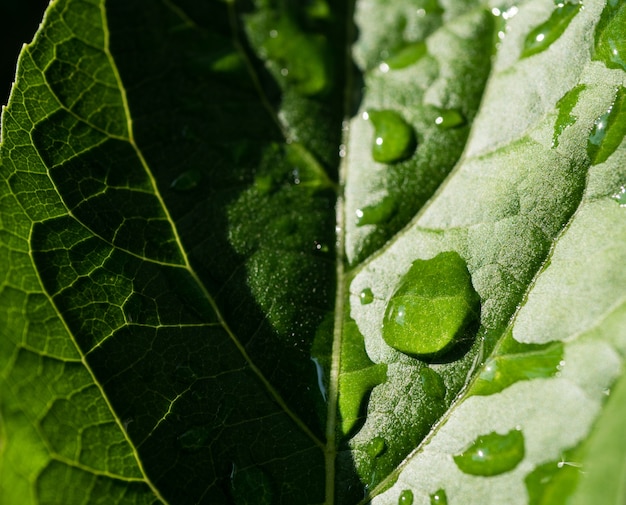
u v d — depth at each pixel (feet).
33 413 0.28
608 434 0.26
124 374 0.29
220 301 0.31
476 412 0.29
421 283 0.31
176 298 0.30
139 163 0.31
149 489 0.29
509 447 0.29
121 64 0.31
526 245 0.30
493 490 0.29
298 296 0.31
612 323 0.29
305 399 0.30
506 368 0.29
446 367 0.30
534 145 0.30
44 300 0.29
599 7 0.30
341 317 0.31
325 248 0.31
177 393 0.30
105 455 0.29
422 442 0.30
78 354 0.29
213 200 0.31
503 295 0.30
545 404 0.29
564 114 0.30
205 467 0.29
